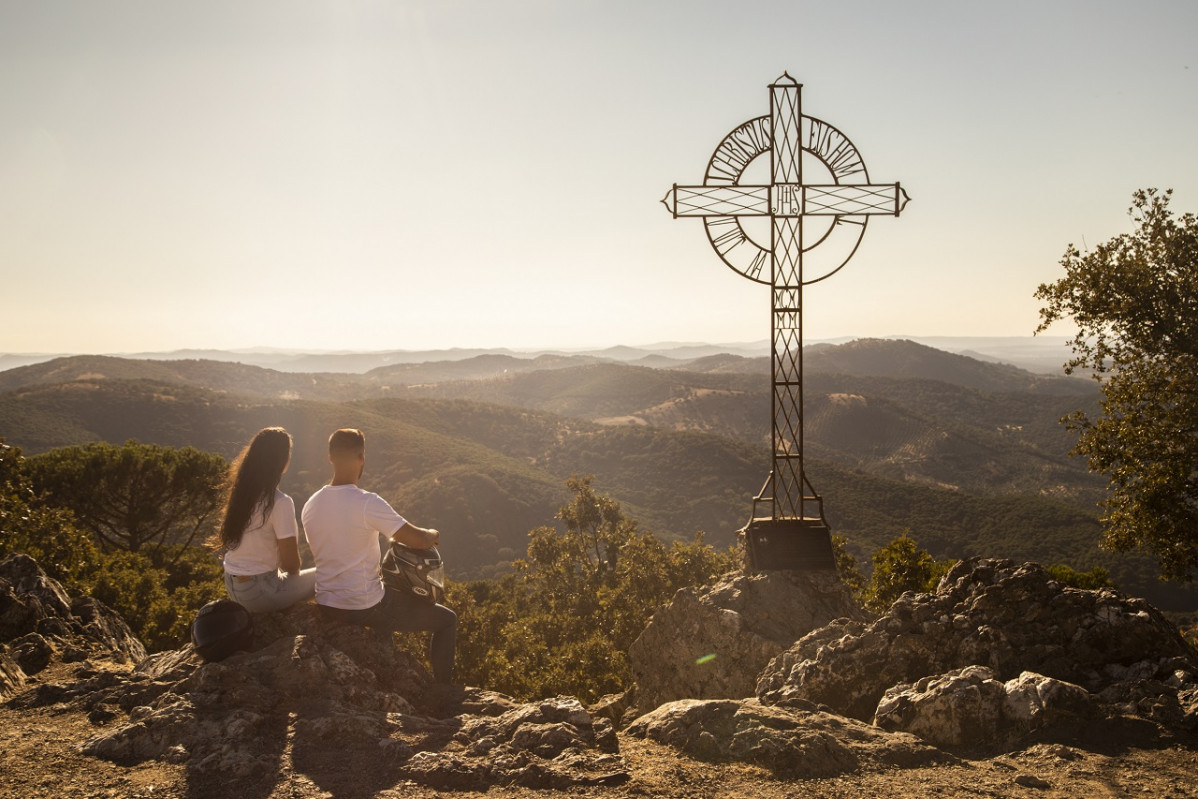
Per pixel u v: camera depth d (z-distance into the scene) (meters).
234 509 5.24
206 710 4.37
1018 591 5.59
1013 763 4.13
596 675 21.23
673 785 3.76
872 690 5.39
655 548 28.61
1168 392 19.28
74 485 30.77
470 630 25.09
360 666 5.10
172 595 25.25
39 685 5.28
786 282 8.77
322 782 3.73
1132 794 3.70
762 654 7.01
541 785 3.75
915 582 25.91
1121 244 20.19
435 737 4.30
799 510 8.33
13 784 3.64
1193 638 13.09
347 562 5.35
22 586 7.08
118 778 3.73
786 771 3.96
